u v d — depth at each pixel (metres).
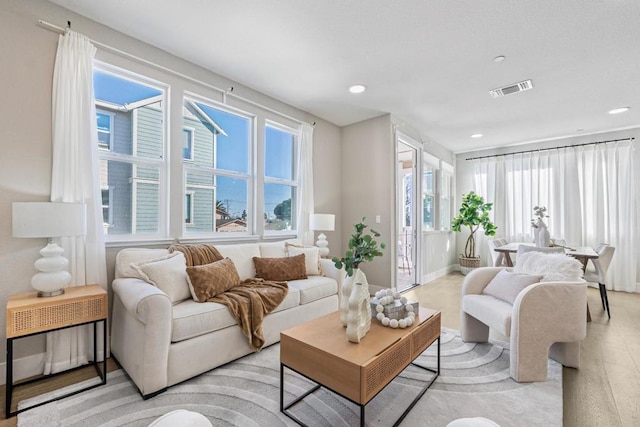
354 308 1.64
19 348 2.02
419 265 4.99
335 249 4.70
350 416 1.66
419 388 1.93
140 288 1.96
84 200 2.24
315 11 2.21
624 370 2.20
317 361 1.54
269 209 3.96
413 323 1.90
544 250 3.15
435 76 3.16
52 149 2.16
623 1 2.03
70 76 2.21
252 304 2.36
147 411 1.67
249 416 1.65
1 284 1.98
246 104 3.50
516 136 5.24
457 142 5.68
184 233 2.95
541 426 1.58
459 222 5.84
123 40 2.53
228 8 2.20
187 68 2.95
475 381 2.02
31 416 1.63
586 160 5.01
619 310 3.64
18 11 2.05
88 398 1.80
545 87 3.36
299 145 4.14
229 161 3.48
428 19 2.27
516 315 2.04
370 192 4.48
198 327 2.02
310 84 3.41
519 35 2.43
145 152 2.78
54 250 1.93
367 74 3.15
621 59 2.76
